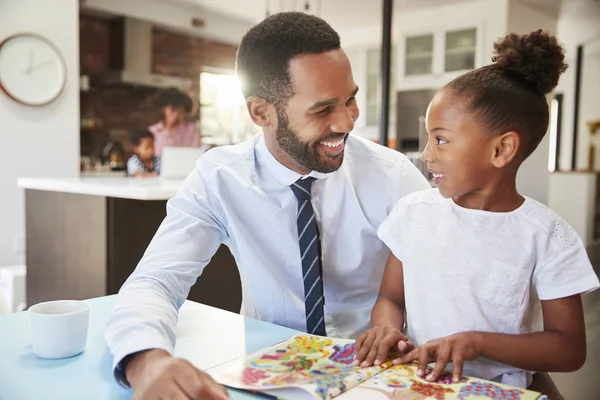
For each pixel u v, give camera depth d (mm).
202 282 2334
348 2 5027
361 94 6039
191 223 1018
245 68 950
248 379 667
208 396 567
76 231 2336
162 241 986
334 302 1132
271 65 891
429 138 819
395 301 943
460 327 823
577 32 6445
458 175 784
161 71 5754
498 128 755
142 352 675
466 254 826
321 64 866
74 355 781
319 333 989
